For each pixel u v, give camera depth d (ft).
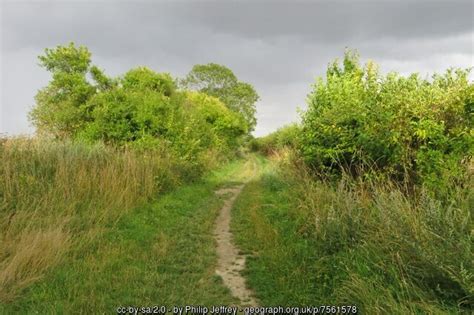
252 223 31.89
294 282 19.56
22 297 17.90
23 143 34.17
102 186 33.60
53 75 74.59
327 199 26.48
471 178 21.25
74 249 23.25
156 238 27.86
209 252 25.77
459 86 24.26
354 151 26.78
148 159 44.34
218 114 110.73
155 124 52.90
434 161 22.90
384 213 18.54
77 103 71.56
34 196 28.22
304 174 33.24
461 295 13.91
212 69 183.93
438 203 17.43
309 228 25.12
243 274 22.34
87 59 76.69
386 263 16.84
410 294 14.56
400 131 24.36
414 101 24.81
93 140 50.49
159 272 22.03
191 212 37.42
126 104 52.90
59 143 37.78
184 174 54.49
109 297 18.30
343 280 17.30
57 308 16.78
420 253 14.93
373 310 14.06
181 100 82.33
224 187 59.62
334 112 28.60
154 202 38.52
